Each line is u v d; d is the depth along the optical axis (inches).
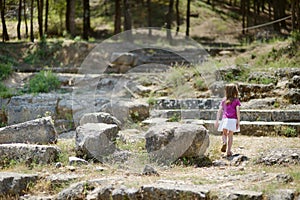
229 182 218.8
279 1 958.4
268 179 218.7
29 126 294.2
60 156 264.2
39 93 436.5
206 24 1032.2
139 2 1131.9
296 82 410.3
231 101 279.6
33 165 251.9
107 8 1099.3
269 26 1011.3
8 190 219.6
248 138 322.0
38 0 714.8
